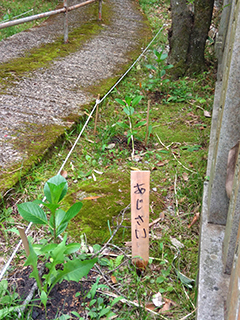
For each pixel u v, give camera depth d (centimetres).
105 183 268
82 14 771
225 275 165
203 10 448
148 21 784
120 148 321
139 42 629
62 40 585
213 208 194
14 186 245
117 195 254
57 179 180
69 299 178
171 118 383
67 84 420
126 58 538
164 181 281
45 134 309
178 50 472
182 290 188
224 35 458
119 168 293
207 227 196
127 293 185
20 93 381
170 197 263
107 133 334
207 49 563
